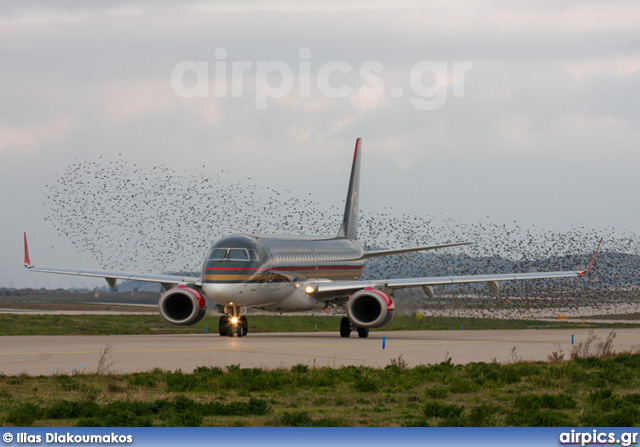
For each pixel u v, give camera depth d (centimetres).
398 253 13088
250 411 4072
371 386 4931
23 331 10875
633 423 3888
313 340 9762
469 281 10644
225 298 9556
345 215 13388
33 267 10806
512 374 5644
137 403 4056
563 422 3862
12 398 4388
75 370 5672
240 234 10181
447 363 6281
